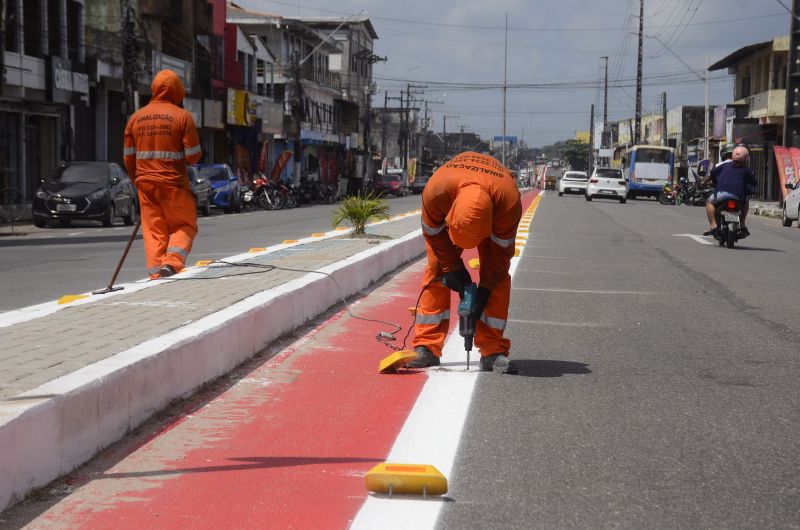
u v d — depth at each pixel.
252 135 60.22
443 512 3.90
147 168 10.01
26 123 32.38
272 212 37.88
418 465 4.20
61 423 4.25
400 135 106.81
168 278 8.95
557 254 16.61
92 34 34.91
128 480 4.27
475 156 6.42
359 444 4.88
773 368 7.01
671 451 4.83
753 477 4.43
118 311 6.84
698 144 75.62
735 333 8.57
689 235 22.41
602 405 5.76
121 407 4.88
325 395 5.93
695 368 6.96
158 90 10.29
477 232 5.96
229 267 9.98
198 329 6.04
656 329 8.73
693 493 4.18
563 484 4.28
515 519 3.83
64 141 34.50
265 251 12.18
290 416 5.43
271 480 4.29
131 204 28.14
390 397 5.89
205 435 5.02
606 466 4.55
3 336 5.84
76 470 4.39
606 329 8.68
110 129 38.84
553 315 9.48
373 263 11.78
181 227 10.12
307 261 10.62
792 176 37.56
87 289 11.30
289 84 67.44
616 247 18.44
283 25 67.81
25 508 3.89
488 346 6.66
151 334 5.88
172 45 43.41
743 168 18.56
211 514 3.85
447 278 6.48
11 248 18.02
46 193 25.48
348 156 87.00
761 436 5.14
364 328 8.42
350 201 15.21
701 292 11.54
